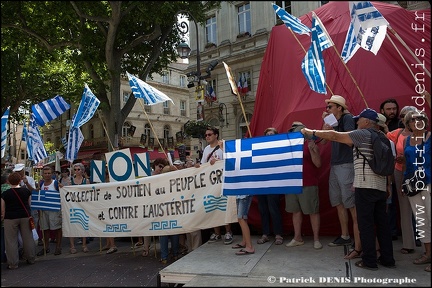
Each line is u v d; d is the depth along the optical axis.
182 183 5.78
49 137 30.83
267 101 7.54
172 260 5.77
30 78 18.88
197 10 10.16
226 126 15.95
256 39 13.46
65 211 6.62
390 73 6.06
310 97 6.49
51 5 9.88
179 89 34.38
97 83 11.65
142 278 4.82
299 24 6.27
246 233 4.89
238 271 4.10
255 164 4.84
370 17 4.96
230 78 5.65
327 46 6.05
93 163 7.17
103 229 6.29
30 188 6.81
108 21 9.55
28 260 5.94
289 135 4.77
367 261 4.00
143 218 5.96
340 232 5.66
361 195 4.02
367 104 5.98
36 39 12.16
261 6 12.92
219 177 5.55
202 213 5.59
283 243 5.38
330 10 7.43
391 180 4.59
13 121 22.62
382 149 3.93
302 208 5.00
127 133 30.61
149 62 12.54
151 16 9.64
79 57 11.10
